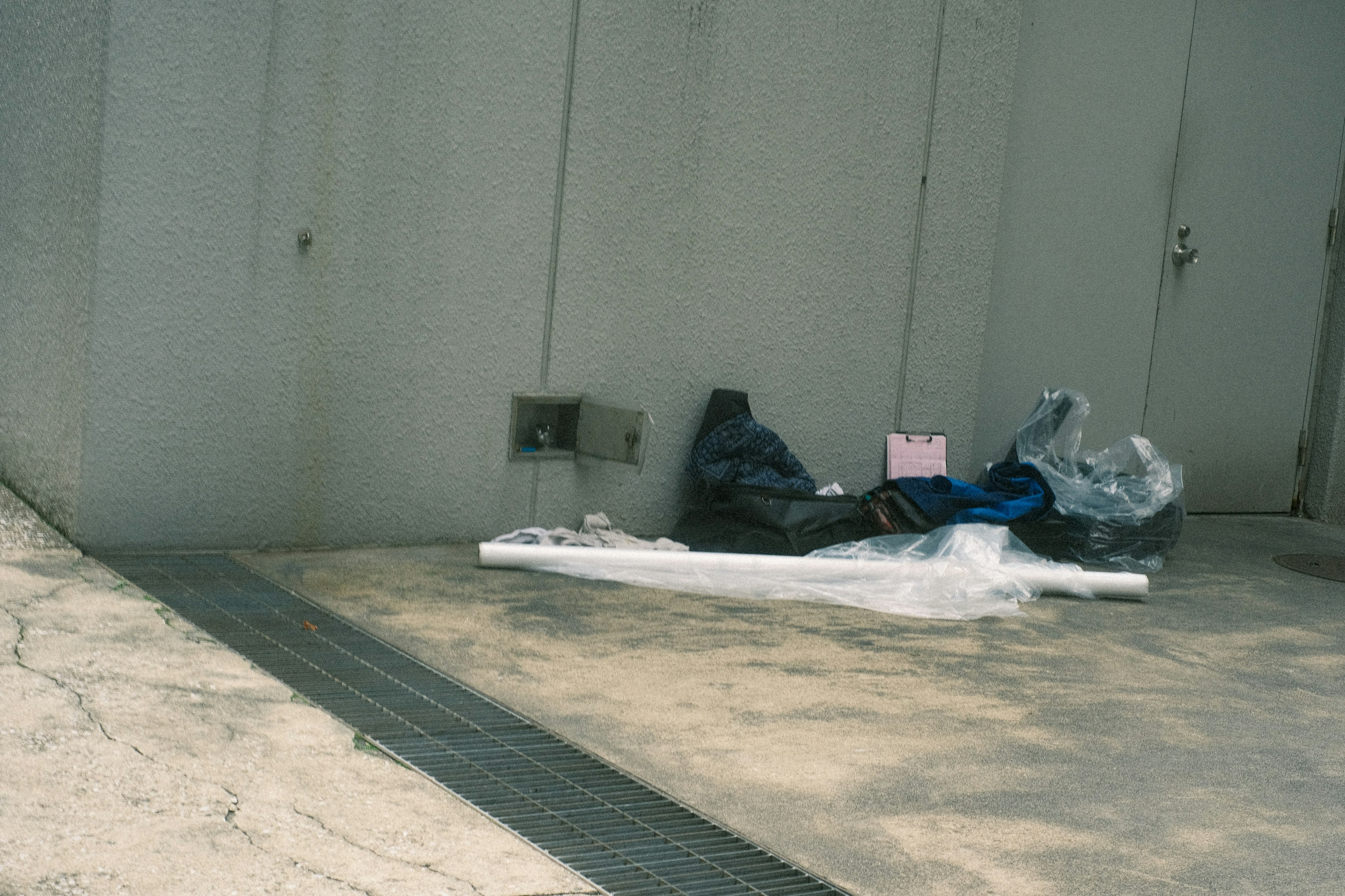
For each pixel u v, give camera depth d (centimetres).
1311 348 751
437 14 433
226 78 398
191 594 373
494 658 345
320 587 396
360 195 429
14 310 437
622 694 325
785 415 545
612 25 472
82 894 195
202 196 400
